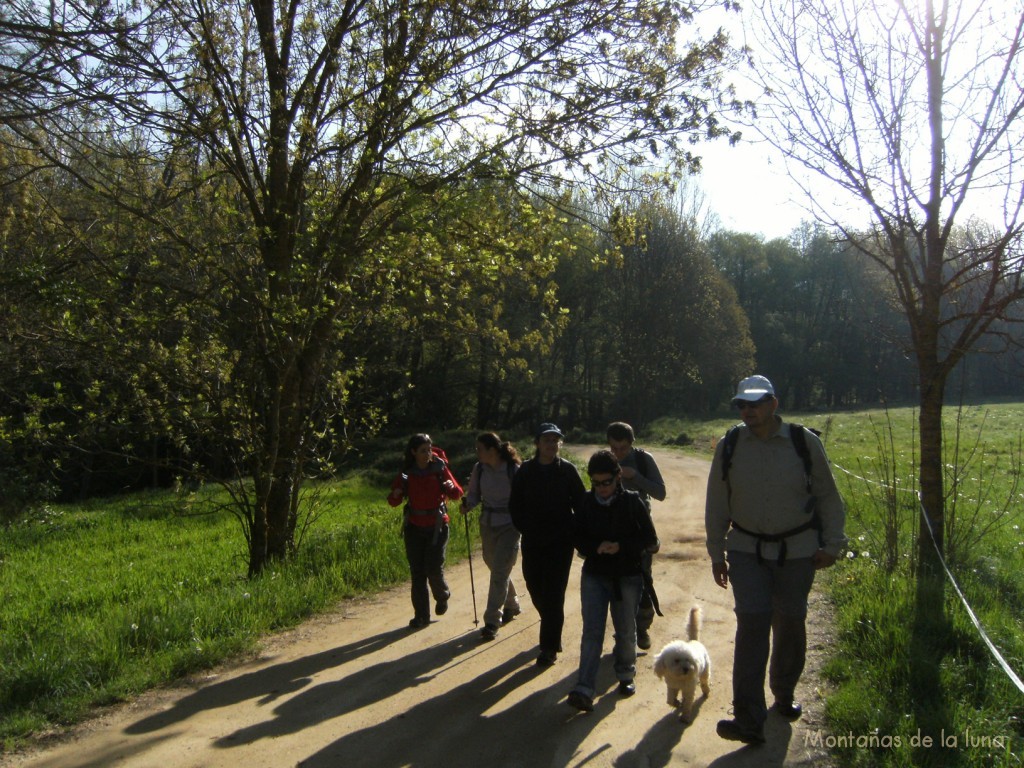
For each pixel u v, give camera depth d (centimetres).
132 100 826
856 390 7619
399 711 523
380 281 976
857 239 785
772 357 7369
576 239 1058
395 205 933
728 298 5288
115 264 897
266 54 931
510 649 652
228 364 945
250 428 963
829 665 561
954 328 774
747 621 454
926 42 712
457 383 4412
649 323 4831
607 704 529
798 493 458
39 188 911
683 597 807
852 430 3133
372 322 1109
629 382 5119
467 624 734
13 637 710
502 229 1001
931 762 420
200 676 603
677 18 933
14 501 1441
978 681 517
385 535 1109
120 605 864
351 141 926
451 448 3678
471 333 1170
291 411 990
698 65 945
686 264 4928
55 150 868
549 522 606
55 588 1130
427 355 4044
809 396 7806
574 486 610
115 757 461
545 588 606
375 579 911
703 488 1925
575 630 700
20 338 884
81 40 759
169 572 1174
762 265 7650
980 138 698
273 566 941
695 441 3919
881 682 520
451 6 901
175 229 897
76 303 836
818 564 459
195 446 1020
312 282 907
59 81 763
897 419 3475
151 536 1606
